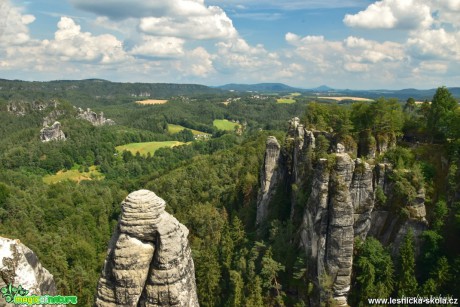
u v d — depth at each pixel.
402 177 60.56
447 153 65.44
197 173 148.62
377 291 54.94
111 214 134.00
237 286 61.62
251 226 91.88
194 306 28.55
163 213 27.98
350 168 58.00
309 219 62.53
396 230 59.91
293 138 90.06
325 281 56.66
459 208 57.41
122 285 26.61
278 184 87.12
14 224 106.81
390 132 71.75
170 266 26.59
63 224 111.06
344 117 77.94
